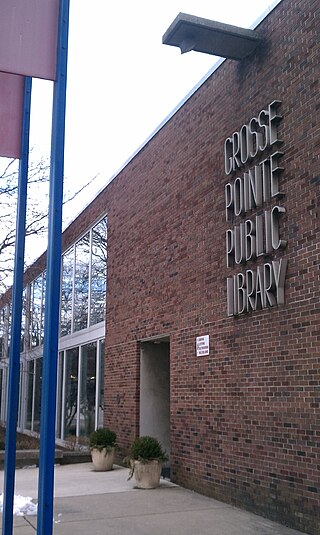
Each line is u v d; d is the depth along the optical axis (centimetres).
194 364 1057
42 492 479
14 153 677
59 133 536
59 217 521
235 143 958
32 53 552
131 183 1455
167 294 1197
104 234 1695
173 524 784
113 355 1498
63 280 2095
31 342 2183
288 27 858
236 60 978
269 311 845
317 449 730
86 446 1605
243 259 910
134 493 1009
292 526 762
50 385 493
